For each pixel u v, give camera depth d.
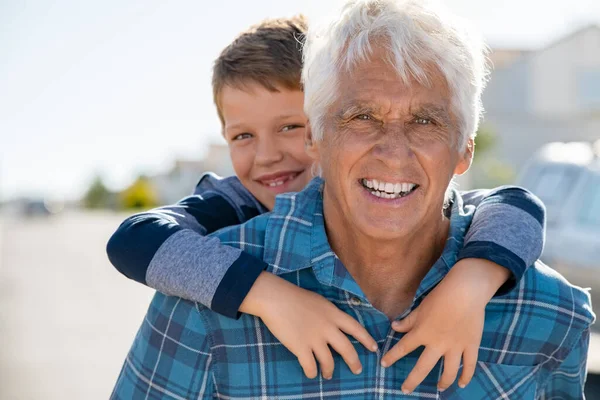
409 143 1.75
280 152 2.66
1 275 15.70
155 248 1.94
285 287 1.81
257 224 2.01
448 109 1.77
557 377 2.06
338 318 1.79
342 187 1.80
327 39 1.82
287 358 1.84
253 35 2.66
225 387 1.84
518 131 30.45
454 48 1.75
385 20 1.74
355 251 1.91
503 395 1.89
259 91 2.60
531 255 1.89
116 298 11.81
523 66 30.38
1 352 7.56
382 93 1.73
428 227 1.89
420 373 1.77
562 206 8.30
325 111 1.81
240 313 1.81
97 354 7.48
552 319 1.92
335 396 1.82
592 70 29.88
